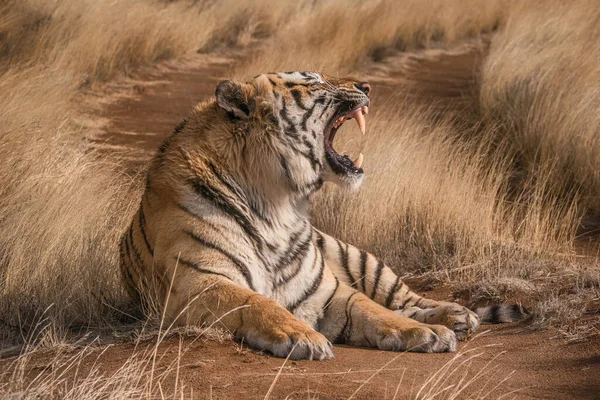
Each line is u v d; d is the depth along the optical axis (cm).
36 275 967
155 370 732
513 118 1794
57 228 1032
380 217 1277
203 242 856
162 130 1981
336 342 905
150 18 2841
